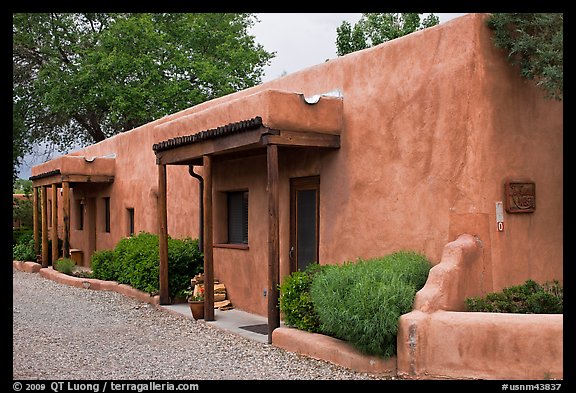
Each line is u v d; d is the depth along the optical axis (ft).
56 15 87.04
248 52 90.79
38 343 28.12
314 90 31.24
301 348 24.86
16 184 111.45
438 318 20.54
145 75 80.79
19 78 87.45
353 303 21.27
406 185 25.32
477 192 22.58
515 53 23.29
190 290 39.47
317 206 30.86
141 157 52.80
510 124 23.43
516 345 19.34
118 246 47.44
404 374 20.77
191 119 34.78
